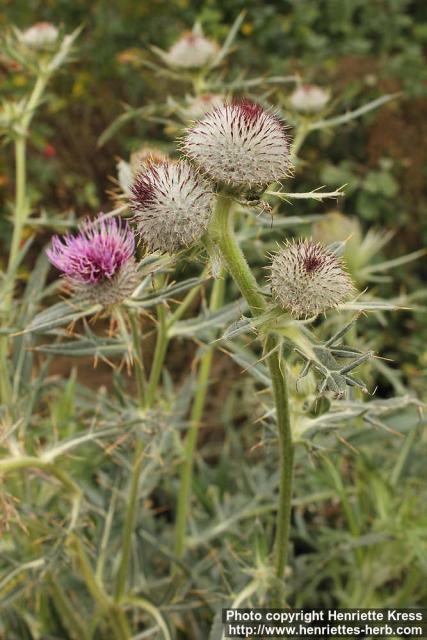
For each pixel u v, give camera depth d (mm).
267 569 486
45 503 571
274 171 405
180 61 686
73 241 452
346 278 414
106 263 430
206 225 403
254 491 642
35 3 1281
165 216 397
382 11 1442
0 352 565
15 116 623
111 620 548
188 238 401
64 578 594
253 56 1282
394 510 617
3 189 1096
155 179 411
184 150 416
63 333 445
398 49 1454
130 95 1189
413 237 1158
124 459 526
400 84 1237
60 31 647
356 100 1186
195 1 1373
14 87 1097
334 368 381
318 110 665
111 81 1210
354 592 629
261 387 808
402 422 551
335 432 453
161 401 561
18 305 592
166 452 613
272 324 398
